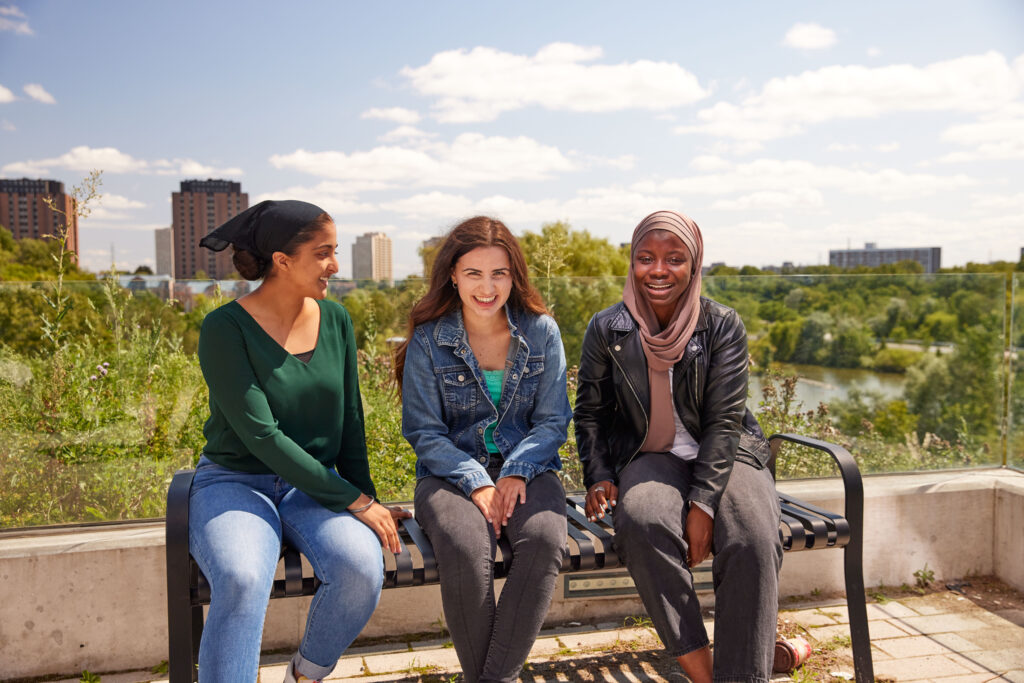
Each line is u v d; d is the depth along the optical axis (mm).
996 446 4078
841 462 2561
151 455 3359
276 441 2162
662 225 2553
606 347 2635
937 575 3643
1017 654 2879
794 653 2684
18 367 3256
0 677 2676
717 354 2541
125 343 3479
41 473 3170
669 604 2182
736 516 2275
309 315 2385
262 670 2740
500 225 2518
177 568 2043
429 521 2213
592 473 2654
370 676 2719
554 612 3172
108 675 2746
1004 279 4051
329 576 2057
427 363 2516
